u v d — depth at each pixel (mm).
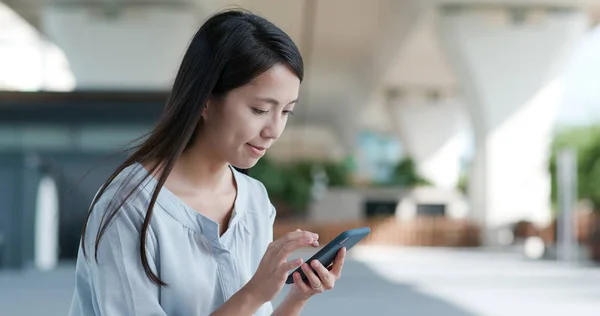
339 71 40531
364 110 44312
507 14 21234
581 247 18453
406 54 30734
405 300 9984
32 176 15469
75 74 19641
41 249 15539
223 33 1668
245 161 1728
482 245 21953
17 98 15586
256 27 1675
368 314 8633
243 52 1645
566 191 16703
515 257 18250
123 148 1826
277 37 1674
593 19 24375
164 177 1675
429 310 9031
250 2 25781
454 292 11000
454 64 21656
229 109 1676
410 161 36094
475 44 21219
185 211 1741
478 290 11266
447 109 39344
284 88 1670
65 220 16078
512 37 21203
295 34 31562
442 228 22641
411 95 39344
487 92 21297
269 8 26969
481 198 21828
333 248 1654
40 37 25906
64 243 16234
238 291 1635
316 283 1649
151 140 1719
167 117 1704
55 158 15734
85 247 1693
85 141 15852
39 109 15680
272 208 1954
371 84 36625
